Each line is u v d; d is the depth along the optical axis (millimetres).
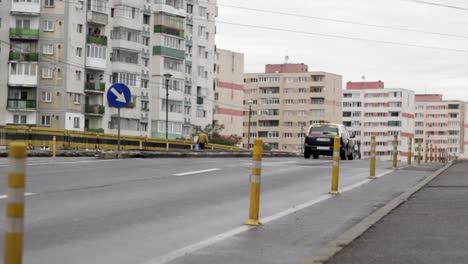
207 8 109125
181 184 15242
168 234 8664
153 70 95062
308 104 167250
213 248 7672
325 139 35312
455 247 7578
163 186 14641
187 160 24625
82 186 13844
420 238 8227
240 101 138375
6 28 80625
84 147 45344
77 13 82000
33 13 80188
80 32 82625
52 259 6844
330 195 14062
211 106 111562
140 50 91562
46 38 80812
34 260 6750
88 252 7285
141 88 92875
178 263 6793
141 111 92625
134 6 90188
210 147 63719
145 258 7059
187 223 9648
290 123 169000
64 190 13023
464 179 19312
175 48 97312
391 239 8148
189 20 104500
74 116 81875
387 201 13008
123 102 25328
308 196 13820
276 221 10047
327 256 6938
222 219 10141
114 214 10250
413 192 14633
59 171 16875
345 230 9250
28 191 12602
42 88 80625
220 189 14500
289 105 169250
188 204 11805
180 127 99438
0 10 80562
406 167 26344
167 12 95188
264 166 22750
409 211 11172
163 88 95312
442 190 15445
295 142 168250
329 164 25734
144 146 50094
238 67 137875
